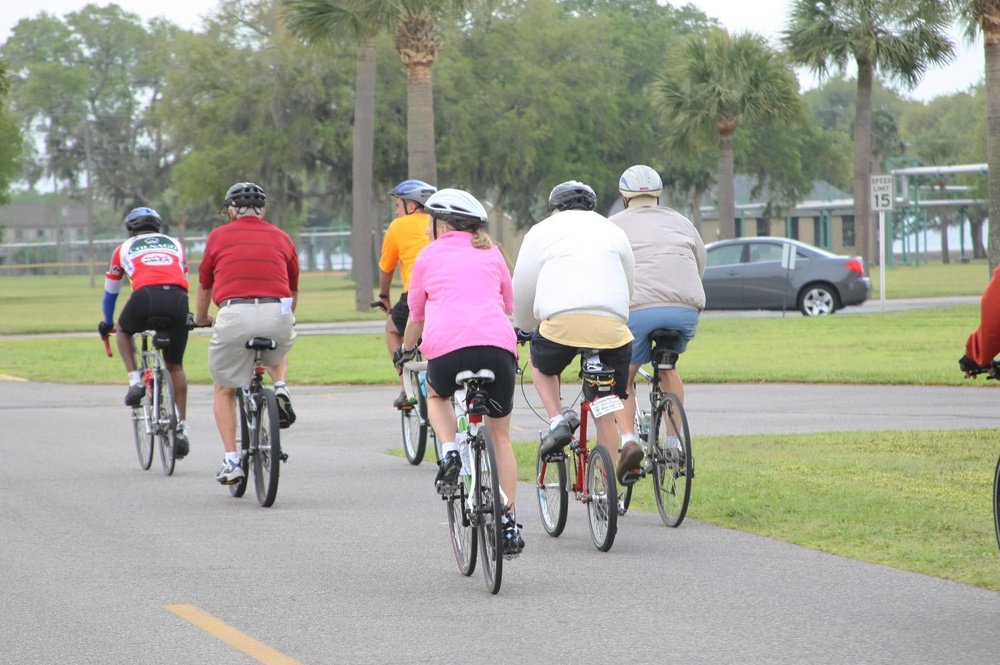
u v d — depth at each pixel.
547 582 22.11
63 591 21.52
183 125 197.88
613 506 24.03
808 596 20.66
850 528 25.55
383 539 25.92
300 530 26.88
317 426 44.66
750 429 40.41
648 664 17.17
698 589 21.30
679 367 59.25
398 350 35.53
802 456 34.28
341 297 163.25
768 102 149.50
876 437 37.56
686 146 159.62
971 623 18.91
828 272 92.56
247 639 18.58
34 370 68.75
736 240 95.38
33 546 25.27
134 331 35.06
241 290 30.23
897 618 19.25
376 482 33.06
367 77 124.44
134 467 36.22
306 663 17.39
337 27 99.06
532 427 42.81
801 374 54.47
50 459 37.78
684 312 27.27
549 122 199.38
